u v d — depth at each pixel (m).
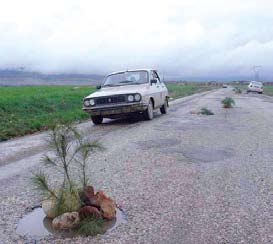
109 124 14.09
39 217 4.89
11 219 4.86
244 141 9.82
